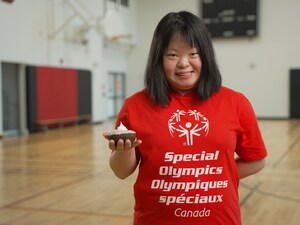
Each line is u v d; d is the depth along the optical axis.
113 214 3.47
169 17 1.32
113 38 11.88
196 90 1.34
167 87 1.34
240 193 4.17
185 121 1.30
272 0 13.66
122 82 15.28
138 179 1.33
